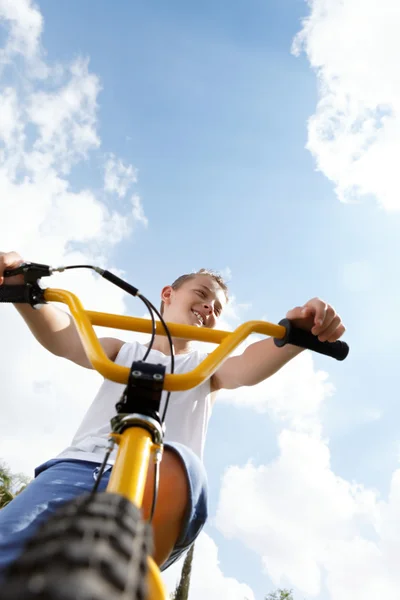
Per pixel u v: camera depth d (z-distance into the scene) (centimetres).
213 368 151
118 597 59
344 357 195
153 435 128
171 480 149
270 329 186
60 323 244
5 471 1187
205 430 241
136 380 133
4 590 56
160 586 91
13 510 163
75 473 186
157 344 291
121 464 116
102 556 63
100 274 181
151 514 125
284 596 1490
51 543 65
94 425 226
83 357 254
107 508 77
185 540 154
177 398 239
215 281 341
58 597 53
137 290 172
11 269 199
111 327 179
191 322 319
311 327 193
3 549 144
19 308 229
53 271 191
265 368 234
